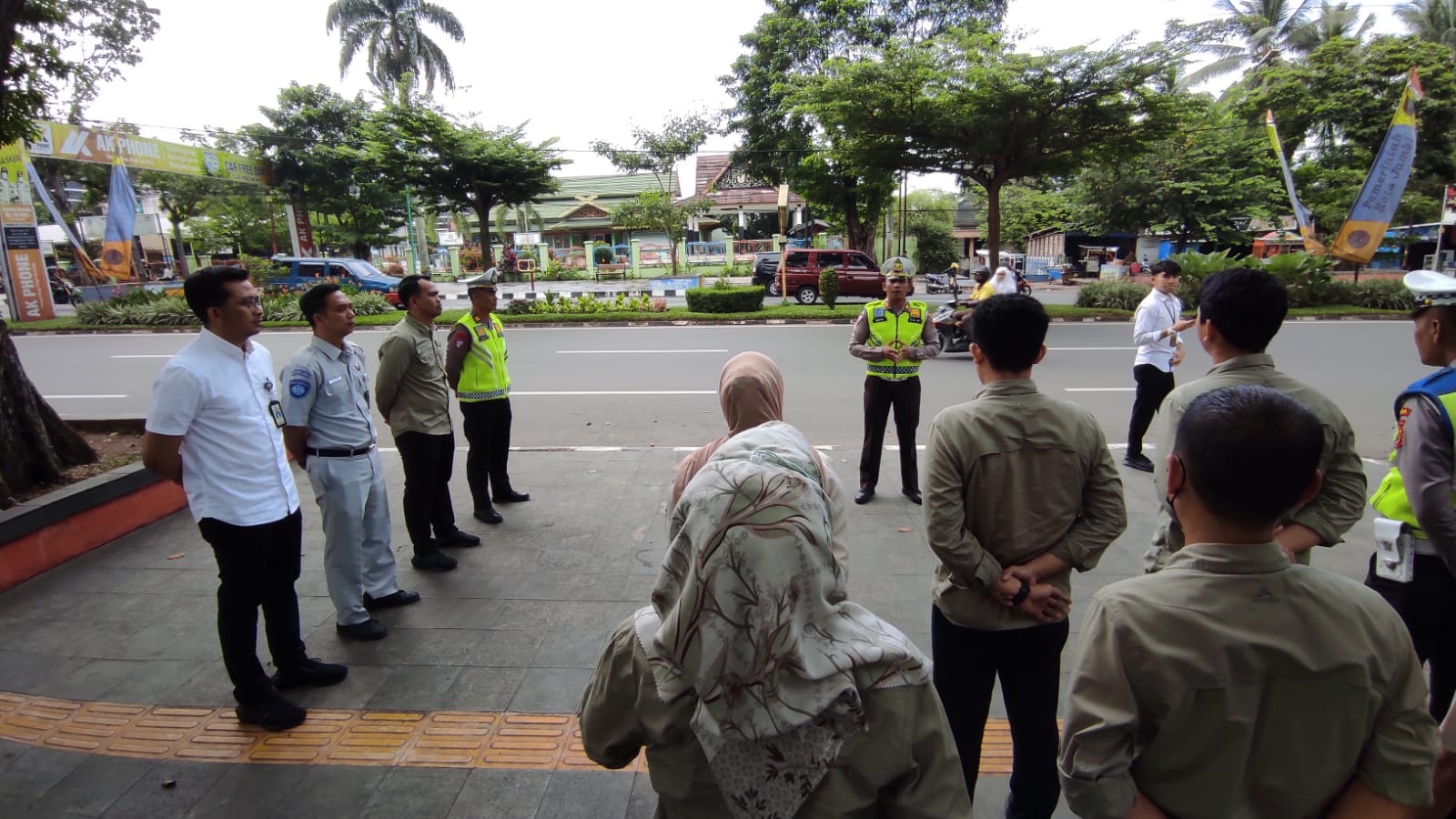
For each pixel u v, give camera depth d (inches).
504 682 127.3
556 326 679.1
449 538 182.4
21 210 783.7
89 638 143.7
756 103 1046.4
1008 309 80.0
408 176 889.5
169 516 206.8
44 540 171.9
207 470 113.1
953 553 79.0
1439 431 76.3
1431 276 80.4
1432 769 46.7
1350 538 175.9
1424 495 77.1
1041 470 79.7
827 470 64.9
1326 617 46.1
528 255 1609.3
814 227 1443.2
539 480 235.6
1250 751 46.8
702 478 48.7
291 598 124.6
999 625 82.0
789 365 442.0
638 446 285.7
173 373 110.2
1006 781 101.9
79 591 162.9
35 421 191.5
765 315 686.5
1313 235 761.6
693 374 425.1
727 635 44.4
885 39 956.0
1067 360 444.1
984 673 85.3
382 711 119.8
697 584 45.2
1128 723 48.1
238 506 114.0
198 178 1101.1
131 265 903.7
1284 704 46.1
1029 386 82.1
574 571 169.8
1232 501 46.6
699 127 1199.6
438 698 122.9
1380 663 46.1
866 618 51.8
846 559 60.6
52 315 813.9
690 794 50.5
